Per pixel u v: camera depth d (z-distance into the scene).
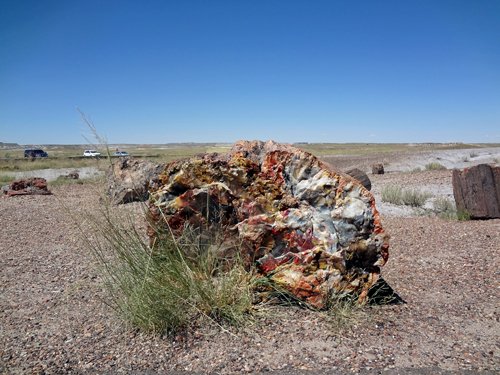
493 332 3.16
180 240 3.90
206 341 3.07
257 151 4.20
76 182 18.20
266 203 3.87
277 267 3.70
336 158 36.94
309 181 3.82
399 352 2.86
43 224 8.51
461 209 8.98
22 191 13.91
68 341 3.12
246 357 2.82
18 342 3.12
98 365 2.74
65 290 4.38
